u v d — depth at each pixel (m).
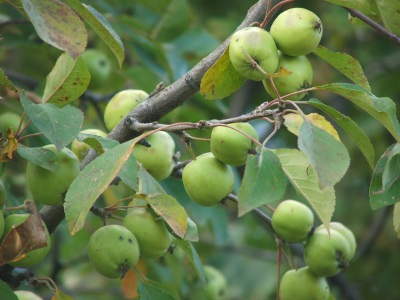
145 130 1.90
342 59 1.90
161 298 1.96
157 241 1.92
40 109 1.83
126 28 2.23
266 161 1.80
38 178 1.88
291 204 1.97
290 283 1.97
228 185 1.90
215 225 2.27
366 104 1.85
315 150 1.80
